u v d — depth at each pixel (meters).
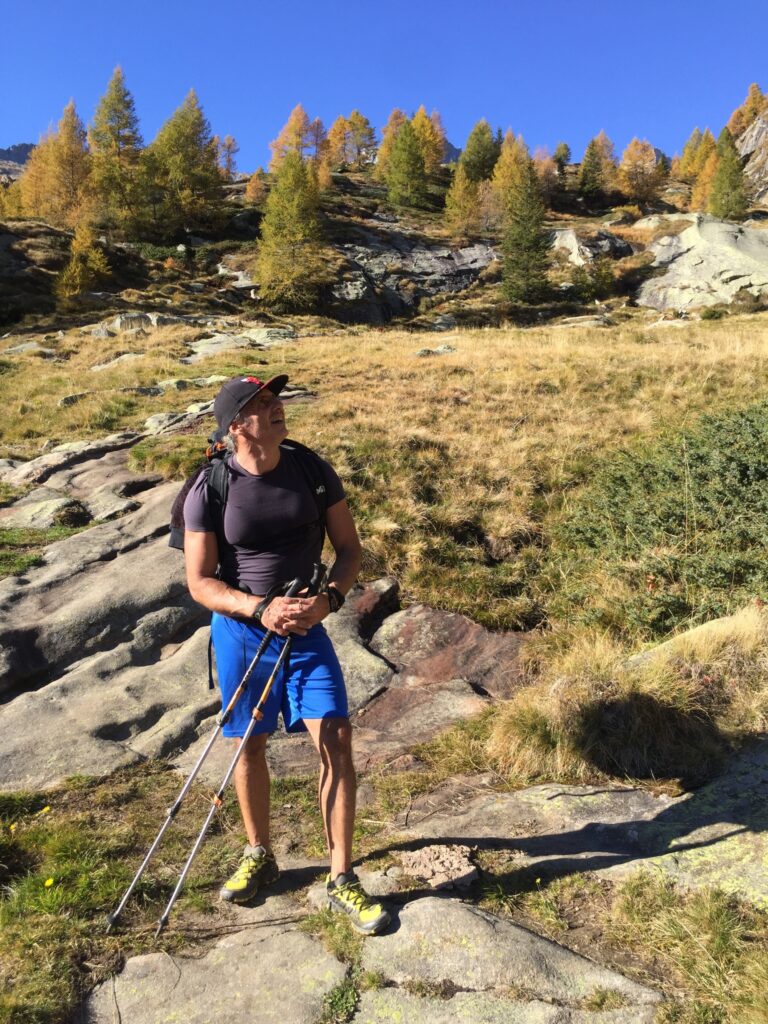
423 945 2.77
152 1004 2.69
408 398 12.87
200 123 63.50
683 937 2.79
